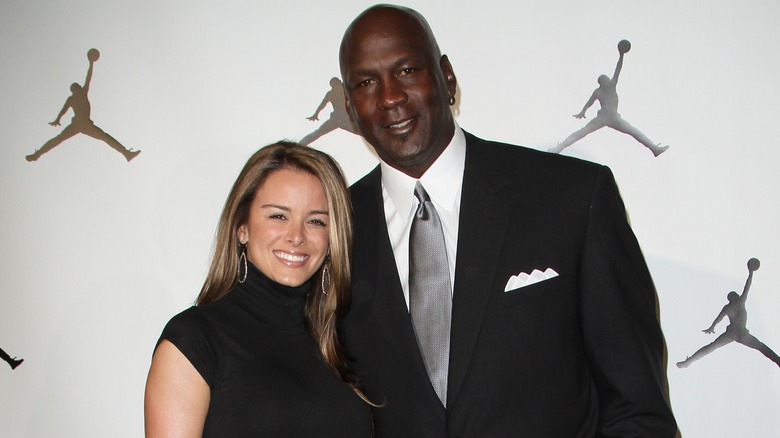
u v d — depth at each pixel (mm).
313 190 1527
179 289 2053
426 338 1503
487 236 1503
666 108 1909
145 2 2061
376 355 1538
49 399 2080
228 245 1557
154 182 2061
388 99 1482
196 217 2049
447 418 1464
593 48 1933
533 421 1440
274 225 1514
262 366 1467
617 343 1437
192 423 1391
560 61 1945
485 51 1968
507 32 1961
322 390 1506
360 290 1581
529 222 1499
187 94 2051
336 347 1555
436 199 1583
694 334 1907
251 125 2037
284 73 2033
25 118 2092
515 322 1459
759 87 1874
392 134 1512
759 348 1883
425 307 1514
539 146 1952
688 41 1900
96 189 2074
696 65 1897
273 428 1431
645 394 1418
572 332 1481
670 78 1907
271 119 2035
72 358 2078
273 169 1537
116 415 2070
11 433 2082
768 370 1880
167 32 2057
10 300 2088
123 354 2068
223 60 2045
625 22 1923
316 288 1607
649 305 1481
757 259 1878
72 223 2080
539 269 1469
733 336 1892
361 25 1544
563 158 1570
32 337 2082
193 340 1420
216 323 1474
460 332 1465
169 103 2057
